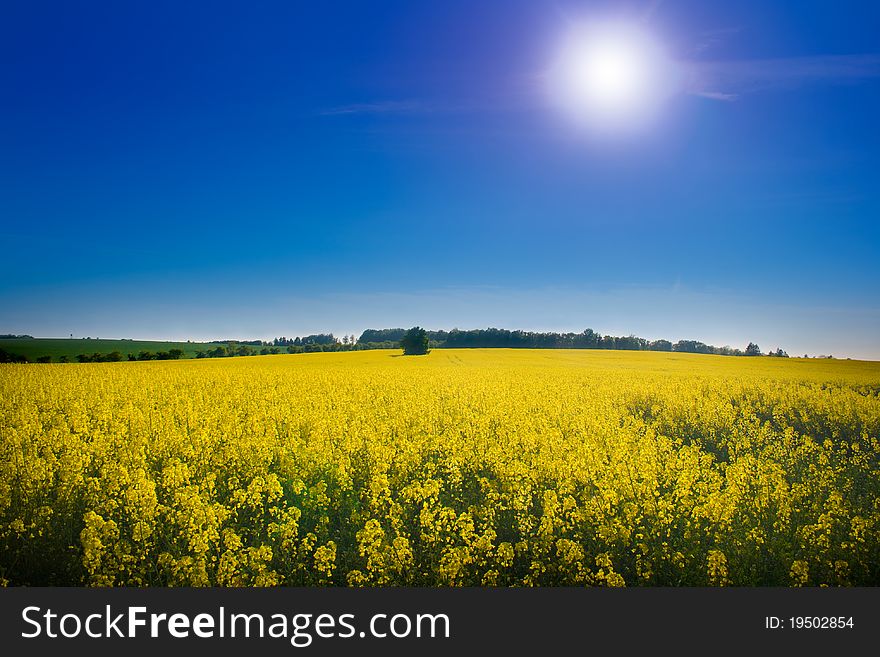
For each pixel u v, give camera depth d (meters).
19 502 9.84
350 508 10.36
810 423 21.55
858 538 8.53
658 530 9.10
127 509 9.08
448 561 7.86
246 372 44.25
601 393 28.39
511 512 10.02
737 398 28.58
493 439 15.02
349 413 20.22
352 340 141.75
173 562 7.60
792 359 82.25
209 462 12.69
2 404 21.56
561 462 11.84
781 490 10.16
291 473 12.06
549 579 8.18
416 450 13.11
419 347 93.25
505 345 138.62
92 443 13.34
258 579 7.49
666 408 22.25
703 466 13.05
